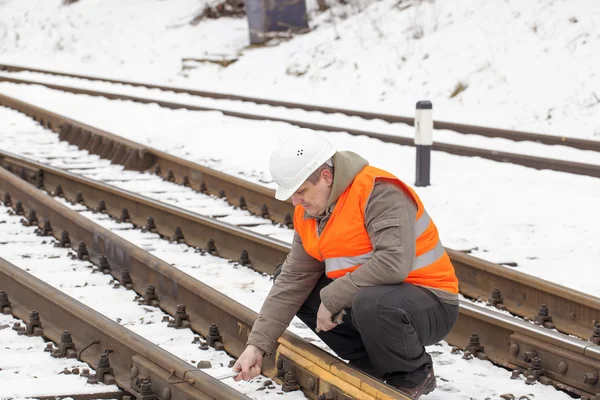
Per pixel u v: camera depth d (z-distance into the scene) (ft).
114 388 15.69
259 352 14.46
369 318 13.56
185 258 26.00
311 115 55.98
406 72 67.56
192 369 14.62
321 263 14.73
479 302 21.95
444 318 14.11
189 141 46.88
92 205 34.27
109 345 16.76
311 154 13.32
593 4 63.87
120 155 41.47
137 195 31.27
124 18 102.68
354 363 15.28
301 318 15.48
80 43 99.86
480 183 35.83
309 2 90.17
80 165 40.88
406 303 13.57
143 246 27.45
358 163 13.69
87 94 63.98
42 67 92.79
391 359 13.98
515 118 57.06
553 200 32.37
